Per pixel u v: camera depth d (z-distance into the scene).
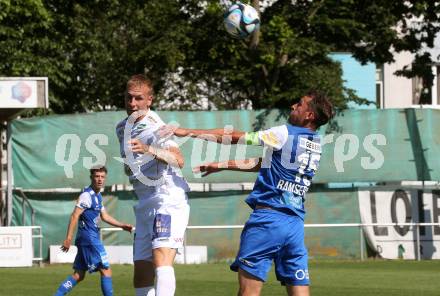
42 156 51.16
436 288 36.19
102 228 51.12
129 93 21.56
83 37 76.44
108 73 80.62
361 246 53.94
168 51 63.66
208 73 65.56
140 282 22.33
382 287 36.59
